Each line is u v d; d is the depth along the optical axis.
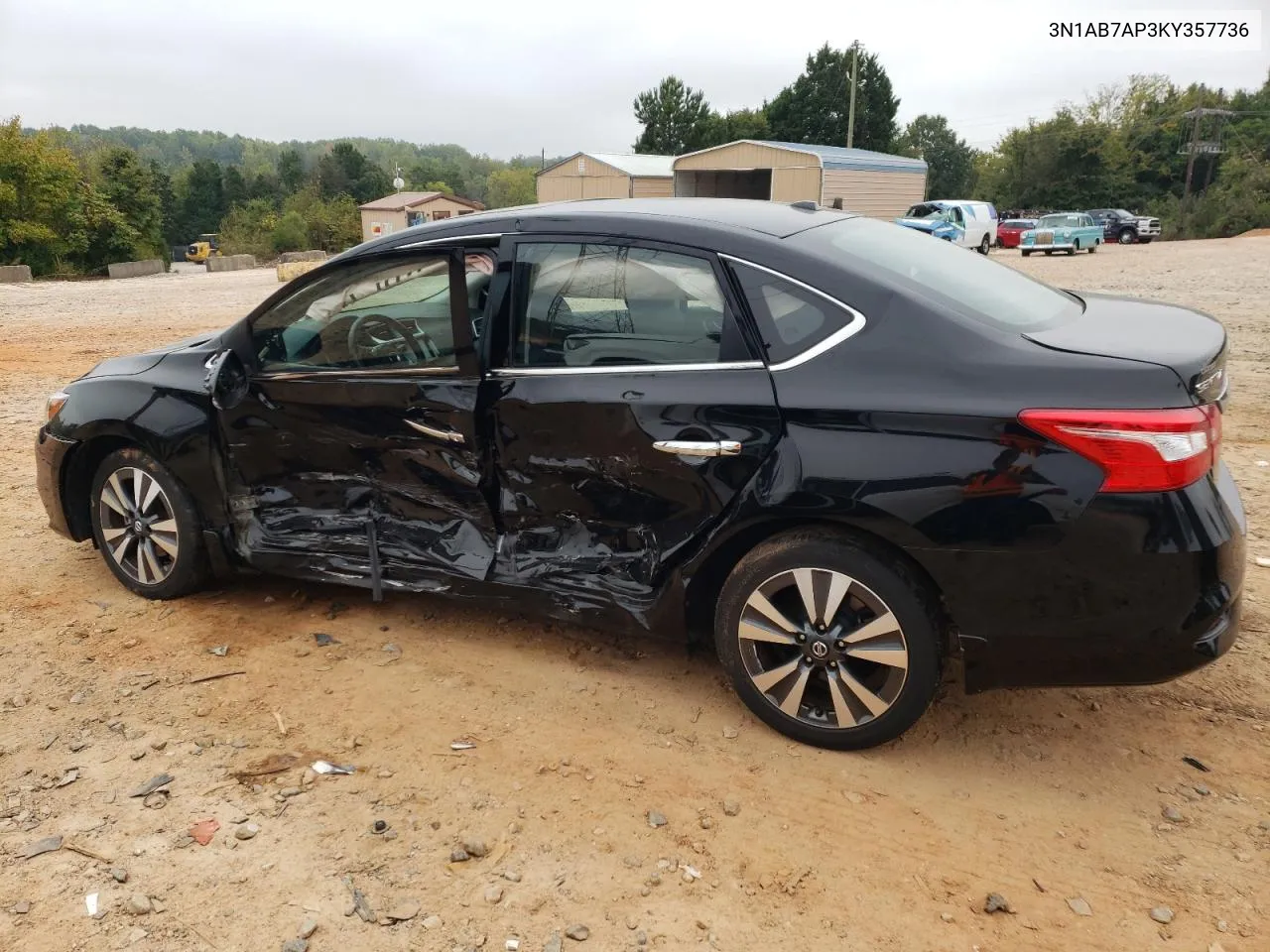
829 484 2.83
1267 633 3.83
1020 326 2.94
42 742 3.21
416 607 4.20
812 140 60.91
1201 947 2.34
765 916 2.45
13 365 11.28
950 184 101.69
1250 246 34.53
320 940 2.37
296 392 3.79
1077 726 3.27
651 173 39.56
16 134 38.44
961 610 2.77
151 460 4.08
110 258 42.72
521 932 2.40
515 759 3.10
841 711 3.02
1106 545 2.58
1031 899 2.51
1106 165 66.31
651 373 3.15
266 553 4.00
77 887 2.55
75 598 4.32
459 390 3.47
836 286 2.94
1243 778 2.98
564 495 3.38
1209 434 2.59
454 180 149.12
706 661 3.71
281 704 3.43
